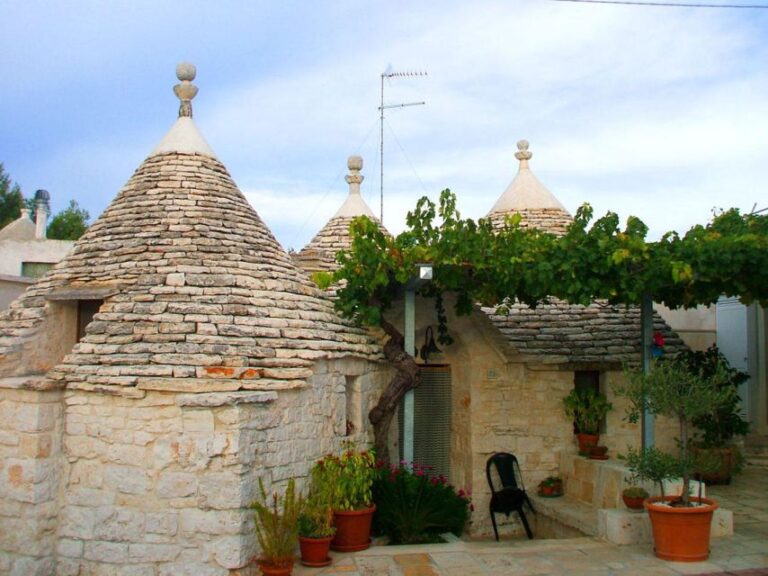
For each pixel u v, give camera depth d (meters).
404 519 9.94
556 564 8.48
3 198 37.72
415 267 10.30
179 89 12.36
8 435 8.27
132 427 8.03
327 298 11.44
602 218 10.11
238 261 10.20
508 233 10.78
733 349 16.72
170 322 8.74
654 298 11.05
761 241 9.55
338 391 10.02
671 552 8.54
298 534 8.32
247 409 7.94
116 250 10.38
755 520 10.34
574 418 12.34
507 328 12.86
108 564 7.98
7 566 8.07
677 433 12.77
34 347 9.76
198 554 7.72
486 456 12.33
